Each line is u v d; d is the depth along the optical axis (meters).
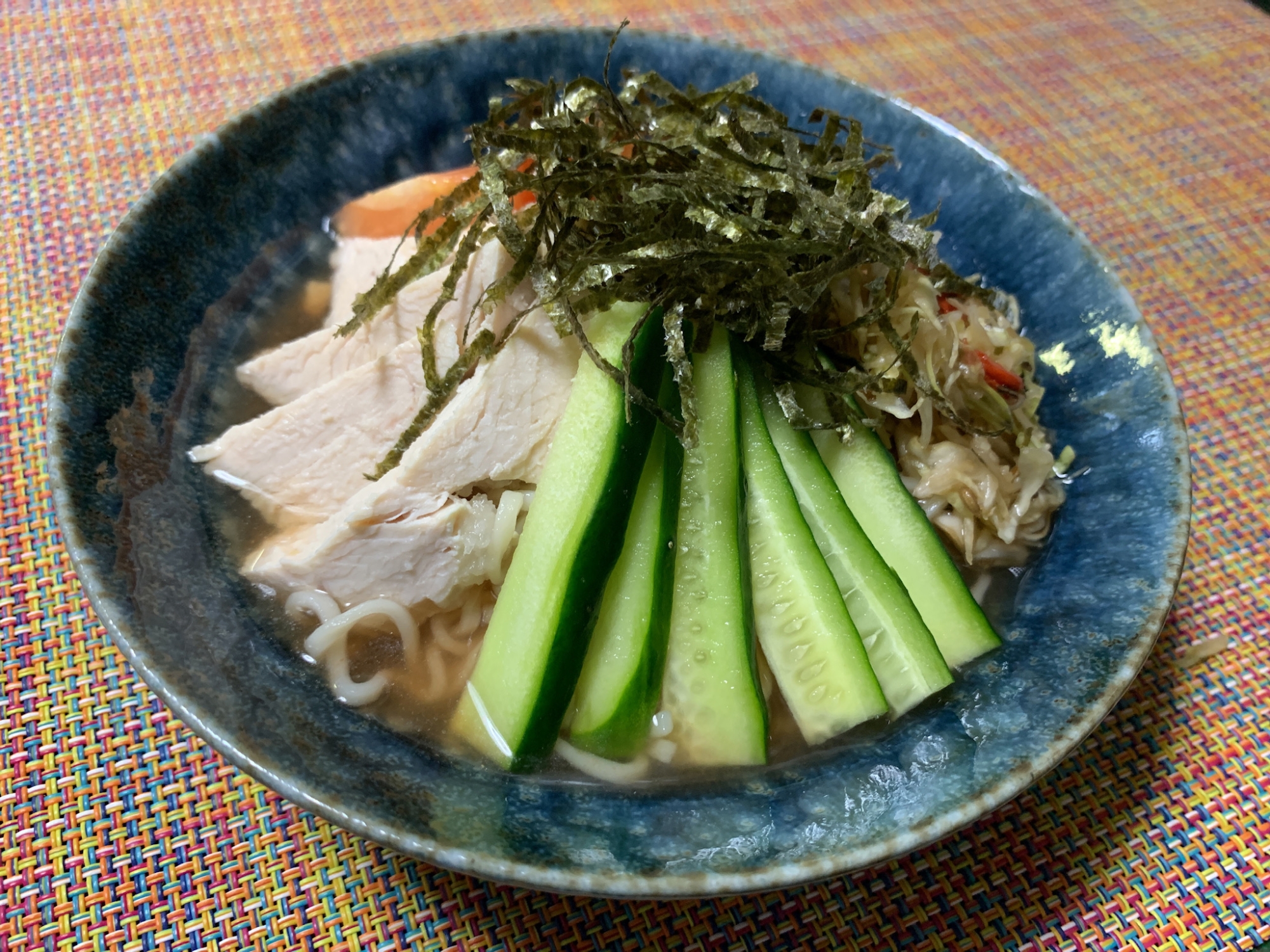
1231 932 0.17
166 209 0.21
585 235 0.21
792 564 0.19
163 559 0.18
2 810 0.17
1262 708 0.20
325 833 0.17
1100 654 0.17
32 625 0.19
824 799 0.16
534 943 0.16
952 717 0.18
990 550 0.21
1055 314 0.23
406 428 0.21
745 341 0.20
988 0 0.39
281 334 0.24
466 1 0.34
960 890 0.18
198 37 0.31
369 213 0.25
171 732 0.18
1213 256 0.30
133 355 0.20
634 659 0.18
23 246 0.25
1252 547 0.23
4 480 0.21
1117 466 0.21
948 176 0.25
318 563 0.19
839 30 0.36
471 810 0.15
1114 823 0.19
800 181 0.21
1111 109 0.34
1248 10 0.39
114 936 0.16
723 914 0.17
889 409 0.21
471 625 0.20
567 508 0.18
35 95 0.28
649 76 0.23
